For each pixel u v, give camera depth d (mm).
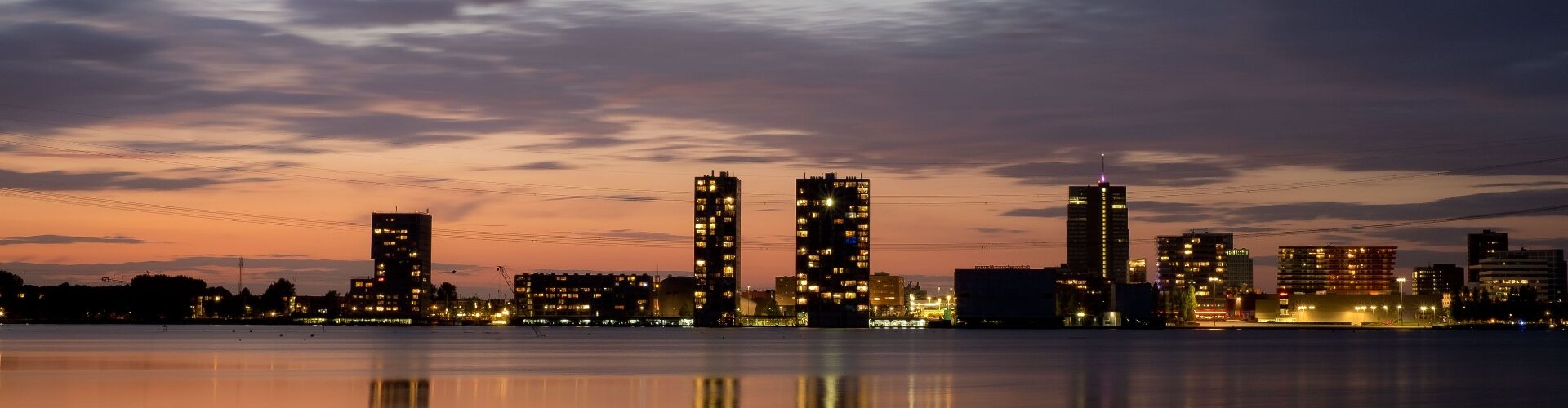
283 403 125750
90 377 163000
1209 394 140000
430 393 137375
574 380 159125
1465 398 137250
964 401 130375
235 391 139750
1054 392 142625
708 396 136000
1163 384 156250
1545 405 130500
